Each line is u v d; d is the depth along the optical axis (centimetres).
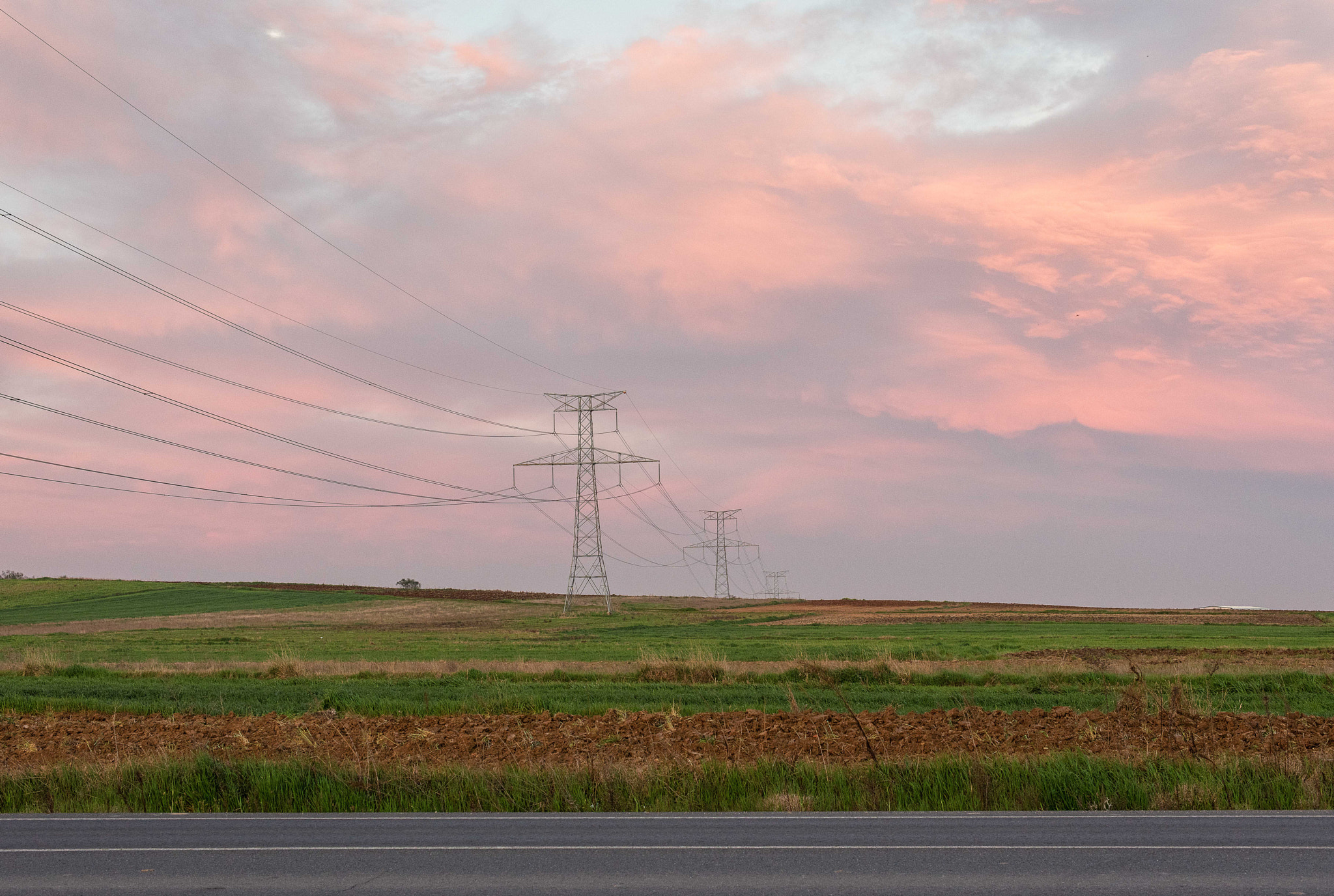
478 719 2562
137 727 2498
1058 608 13112
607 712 2678
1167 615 11031
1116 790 1380
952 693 3388
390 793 1452
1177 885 897
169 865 1005
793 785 1468
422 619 10350
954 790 1427
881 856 1022
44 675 4131
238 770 1527
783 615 11138
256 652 5972
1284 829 1169
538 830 1198
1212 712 2462
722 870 964
